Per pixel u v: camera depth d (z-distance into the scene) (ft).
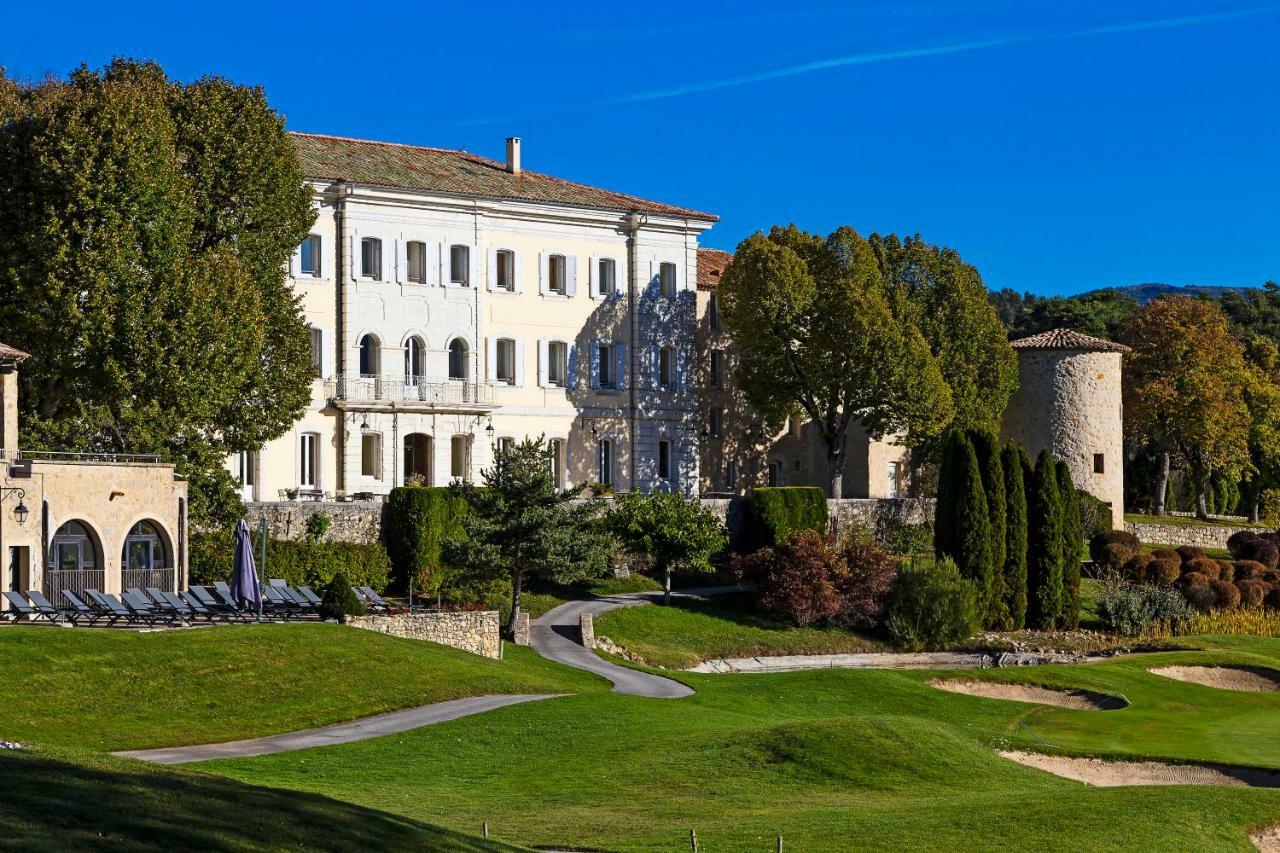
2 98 224.12
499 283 297.53
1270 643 266.77
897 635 253.24
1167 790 135.44
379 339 281.74
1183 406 369.50
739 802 128.36
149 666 157.48
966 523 270.46
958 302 321.32
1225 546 351.87
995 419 323.78
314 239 276.21
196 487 214.48
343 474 275.59
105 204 214.48
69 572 189.37
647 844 112.06
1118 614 275.59
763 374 306.14
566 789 130.82
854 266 304.30
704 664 230.68
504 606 226.79
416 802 123.03
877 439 308.60
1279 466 401.90
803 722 153.99
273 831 87.04
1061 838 117.91
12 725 137.18
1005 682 221.66
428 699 165.07
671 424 316.81
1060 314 522.06
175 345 212.02
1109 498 337.93
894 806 127.95
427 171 294.66
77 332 209.56
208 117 237.04
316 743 143.74
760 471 339.36
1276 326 553.23
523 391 298.35
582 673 202.28
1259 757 173.47
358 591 211.20
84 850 77.77
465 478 286.05
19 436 205.77
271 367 231.50
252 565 190.39
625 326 311.27
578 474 304.71
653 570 272.72
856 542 263.29
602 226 308.60
